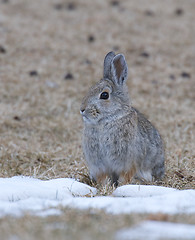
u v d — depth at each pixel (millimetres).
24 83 27406
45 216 10320
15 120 23156
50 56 31281
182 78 29953
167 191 13867
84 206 11211
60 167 18125
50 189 13438
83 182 16094
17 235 8789
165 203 11680
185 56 33062
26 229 9188
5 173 17281
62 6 39219
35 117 23734
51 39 33594
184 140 21359
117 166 15469
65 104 25344
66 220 9930
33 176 16562
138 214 10398
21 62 30016
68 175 16922
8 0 39250
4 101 25328
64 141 21375
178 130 22484
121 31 35906
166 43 34656
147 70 30672
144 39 35000
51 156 19281
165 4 41219
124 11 39156
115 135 15219
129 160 15445
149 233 8797
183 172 17219
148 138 16328
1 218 10195
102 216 10273
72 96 26469
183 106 26062
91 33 35156
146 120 16859
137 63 31547
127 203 11539
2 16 36094
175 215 10461
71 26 35969
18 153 19359
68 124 23000
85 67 30203
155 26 37094
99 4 40062
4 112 23625
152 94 27531
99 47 33125
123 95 15594
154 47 33969
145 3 41156
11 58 30344
